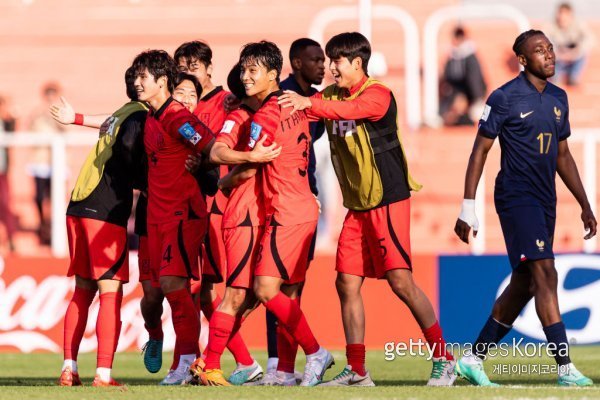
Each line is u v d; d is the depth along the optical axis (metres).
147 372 30.88
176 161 22.47
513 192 22.36
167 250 22.61
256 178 21.91
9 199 48.12
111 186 22.66
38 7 57.94
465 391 20.12
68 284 37.38
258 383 24.06
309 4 57.06
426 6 57.00
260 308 36.84
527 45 22.38
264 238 21.55
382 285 36.97
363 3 38.31
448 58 51.56
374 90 22.12
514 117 22.23
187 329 23.08
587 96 54.56
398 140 22.62
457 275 37.31
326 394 19.38
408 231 22.89
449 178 50.53
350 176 22.70
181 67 25.80
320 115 21.61
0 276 37.50
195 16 57.41
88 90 57.06
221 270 25.23
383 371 30.02
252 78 21.12
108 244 22.56
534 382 25.16
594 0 57.69
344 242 23.11
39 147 47.19
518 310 23.22
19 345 37.28
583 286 36.84
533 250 22.12
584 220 24.02
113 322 22.59
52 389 20.69
